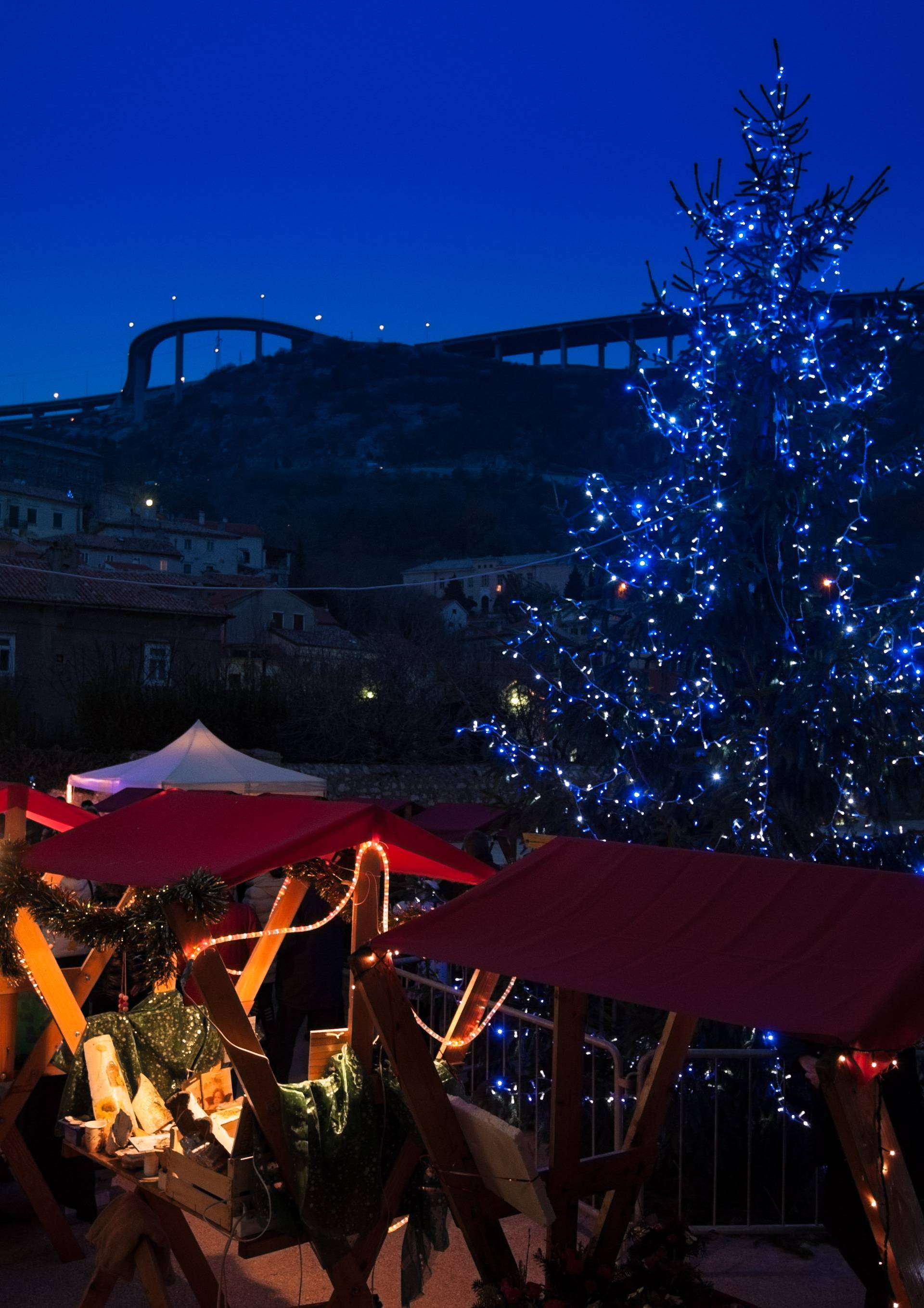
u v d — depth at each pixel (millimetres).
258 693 27109
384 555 114625
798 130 6898
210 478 155125
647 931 3059
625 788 6945
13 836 5371
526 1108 6727
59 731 27000
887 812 6301
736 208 7020
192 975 3578
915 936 2668
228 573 83750
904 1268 2809
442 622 60906
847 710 6180
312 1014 7258
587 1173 3596
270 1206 3477
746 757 6285
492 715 7988
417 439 177000
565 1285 3328
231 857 3844
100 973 5219
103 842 4578
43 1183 4871
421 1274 3910
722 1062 6035
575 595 7574
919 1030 2424
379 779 26156
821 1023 2418
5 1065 5195
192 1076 4598
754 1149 6035
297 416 186750
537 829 7117
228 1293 4590
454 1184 3385
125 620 34188
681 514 6816
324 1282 4695
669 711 7004
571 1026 3584
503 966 3025
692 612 6809
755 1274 4887
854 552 6957
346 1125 3693
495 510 130875
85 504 82562
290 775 14156
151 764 13984
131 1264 3988
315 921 7270
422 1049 3422
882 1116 2936
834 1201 3914
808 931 2836
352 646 38250
